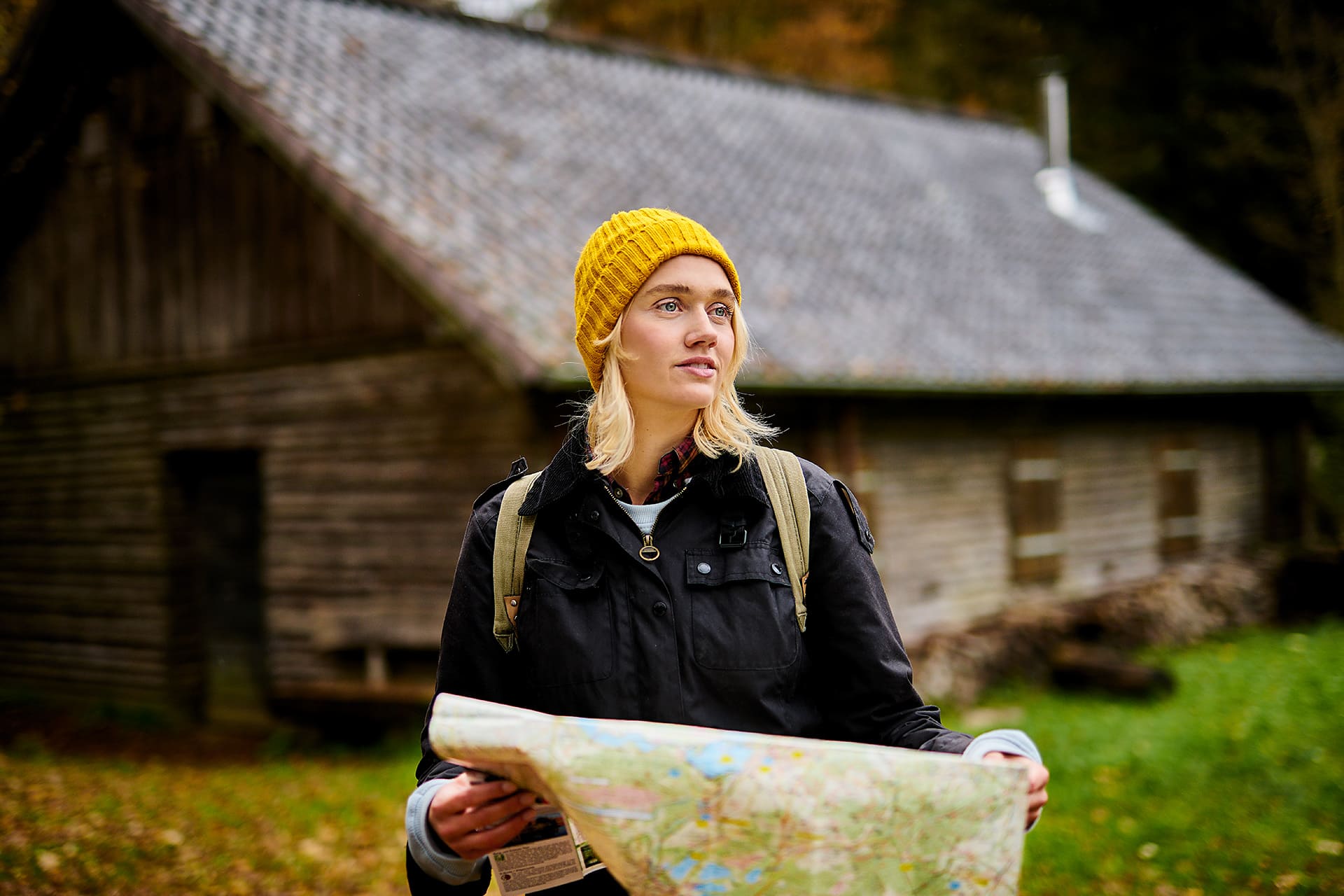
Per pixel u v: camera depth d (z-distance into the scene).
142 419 9.90
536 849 1.48
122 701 10.08
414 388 8.22
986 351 9.91
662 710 1.48
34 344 10.59
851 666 1.59
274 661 8.95
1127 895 4.56
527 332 6.80
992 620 10.58
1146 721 7.64
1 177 10.04
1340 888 4.43
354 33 10.61
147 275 9.70
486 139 9.56
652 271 1.60
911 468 10.05
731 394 1.68
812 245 10.64
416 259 7.14
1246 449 14.84
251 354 9.05
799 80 15.21
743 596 1.53
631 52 13.50
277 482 8.98
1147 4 21.36
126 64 9.65
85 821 5.18
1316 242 19.08
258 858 5.09
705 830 1.29
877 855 1.29
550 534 1.59
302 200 8.70
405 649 8.41
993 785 1.29
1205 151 20.09
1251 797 5.62
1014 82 22.97
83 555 10.39
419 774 1.66
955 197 14.05
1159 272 14.70
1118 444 12.62
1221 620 12.45
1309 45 18.84
